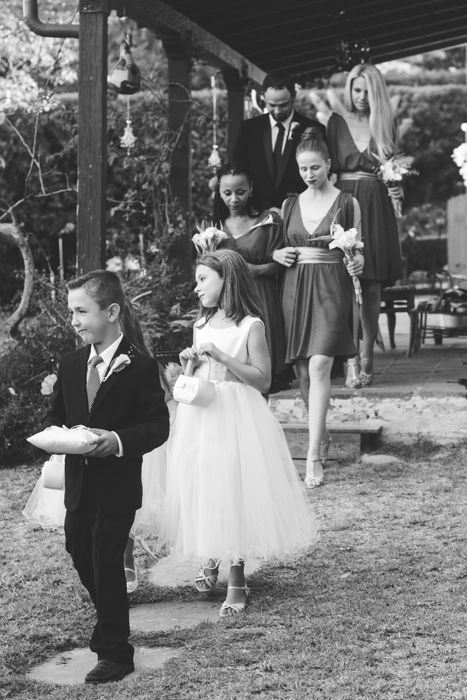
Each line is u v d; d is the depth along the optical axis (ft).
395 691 13.07
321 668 13.91
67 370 15.01
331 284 24.27
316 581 17.80
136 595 17.71
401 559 18.76
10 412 27.58
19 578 18.48
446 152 87.66
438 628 15.12
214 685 13.51
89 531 14.60
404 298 39.19
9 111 40.34
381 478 24.63
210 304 17.72
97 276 14.70
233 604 16.51
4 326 32.76
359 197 28.99
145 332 28.22
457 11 40.09
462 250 60.64
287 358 24.68
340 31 38.63
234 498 16.24
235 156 28.91
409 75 97.71
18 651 15.17
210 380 17.17
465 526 20.57
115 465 14.43
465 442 27.30
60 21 50.03
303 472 25.81
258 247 24.57
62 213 57.62
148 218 38.47
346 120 29.45
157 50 72.84
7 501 23.95
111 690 13.57
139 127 39.09
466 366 33.47
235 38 38.68
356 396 28.07
